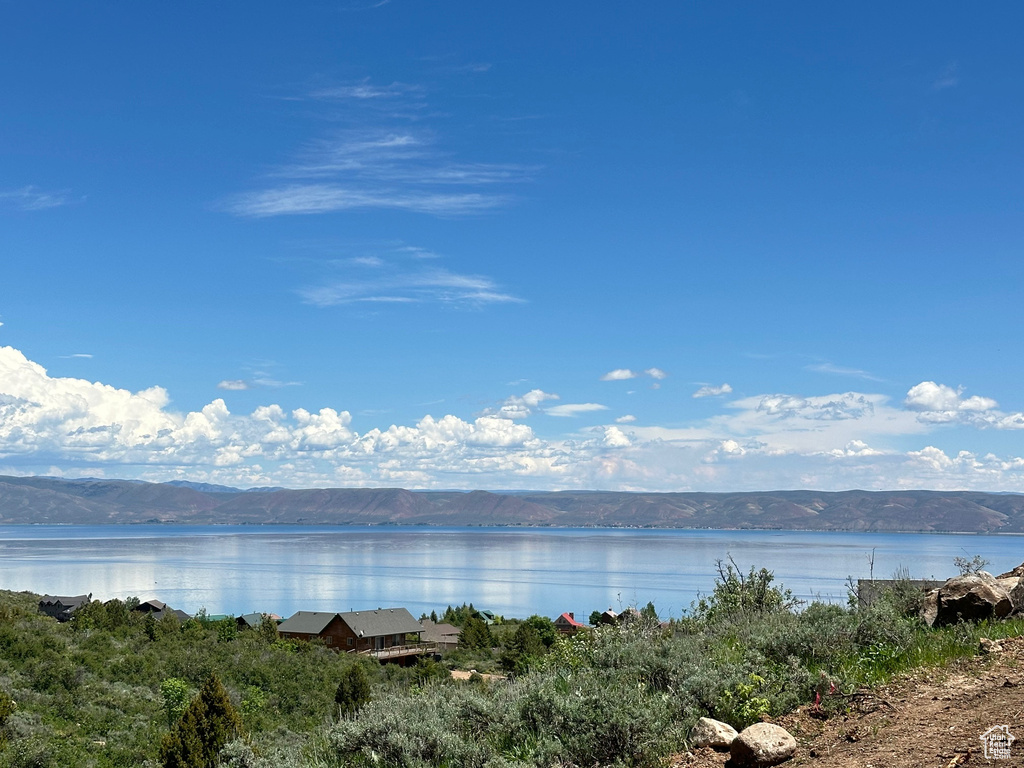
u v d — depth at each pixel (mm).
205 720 23828
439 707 9555
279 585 193500
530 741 8258
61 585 182250
